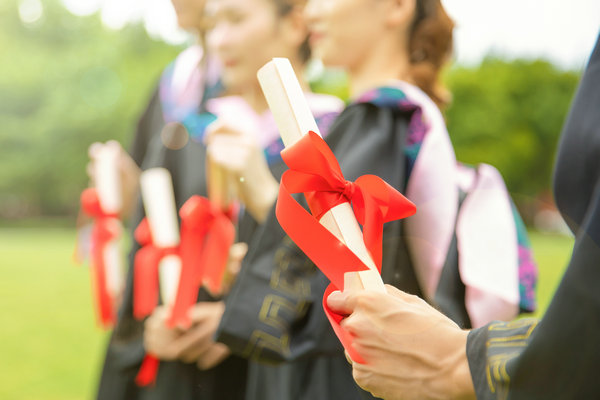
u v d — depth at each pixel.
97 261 2.09
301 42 1.69
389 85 1.29
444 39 1.38
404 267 0.94
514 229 1.38
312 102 1.71
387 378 0.68
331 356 1.18
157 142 1.91
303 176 0.72
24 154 33.28
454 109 16.19
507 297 1.30
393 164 1.23
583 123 0.62
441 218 1.19
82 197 2.12
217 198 1.50
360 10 1.33
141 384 1.66
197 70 2.05
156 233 1.66
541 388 0.57
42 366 5.33
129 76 32.44
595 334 0.54
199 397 1.60
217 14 1.69
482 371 0.63
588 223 0.56
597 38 0.65
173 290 1.60
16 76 32.78
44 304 8.98
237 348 1.20
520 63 14.30
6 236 28.39
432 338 0.67
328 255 0.67
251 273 1.23
